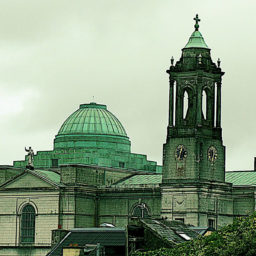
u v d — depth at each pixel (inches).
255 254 7126.0
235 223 7391.7
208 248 7239.2
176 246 7642.7
